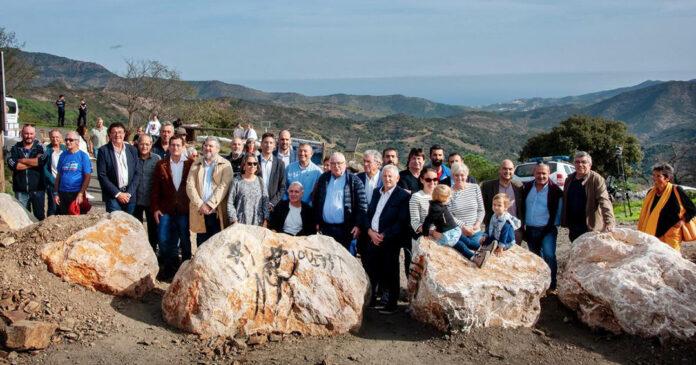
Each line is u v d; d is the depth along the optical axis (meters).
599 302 5.90
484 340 5.54
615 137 41.81
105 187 7.22
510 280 5.84
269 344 5.34
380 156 7.32
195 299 5.38
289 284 5.66
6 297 5.27
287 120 164.75
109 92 72.38
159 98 42.50
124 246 6.16
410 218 6.52
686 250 9.30
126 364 4.74
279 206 7.01
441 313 5.65
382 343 5.54
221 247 5.54
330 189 6.88
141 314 5.77
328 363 4.93
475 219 6.42
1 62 8.41
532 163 18.12
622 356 5.37
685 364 5.12
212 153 6.80
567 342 5.64
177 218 7.15
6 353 4.70
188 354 5.02
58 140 8.37
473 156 25.95
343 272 5.89
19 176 8.05
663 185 6.90
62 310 5.40
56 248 5.84
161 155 8.28
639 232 6.40
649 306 5.54
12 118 20.66
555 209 7.10
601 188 6.82
